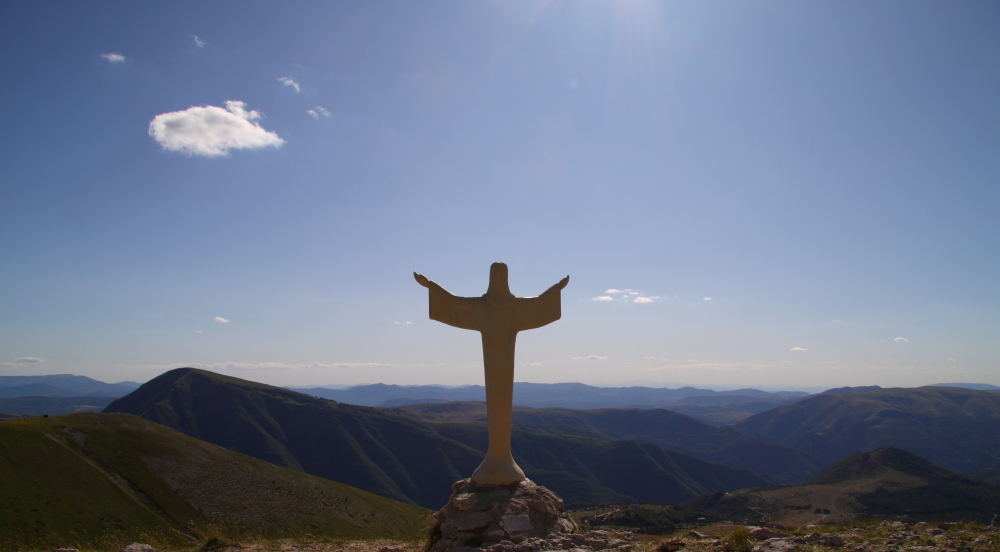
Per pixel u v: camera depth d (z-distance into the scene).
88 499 64.31
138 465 76.50
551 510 13.27
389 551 14.78
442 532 12.80
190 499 70.62
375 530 71.81
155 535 58.97
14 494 59.94
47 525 56.66
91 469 71.62
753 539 12.05
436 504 164.88
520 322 14.23
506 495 13.24
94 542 55.59
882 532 12.48
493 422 13.98
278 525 67.31
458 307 14.03
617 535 13.81
